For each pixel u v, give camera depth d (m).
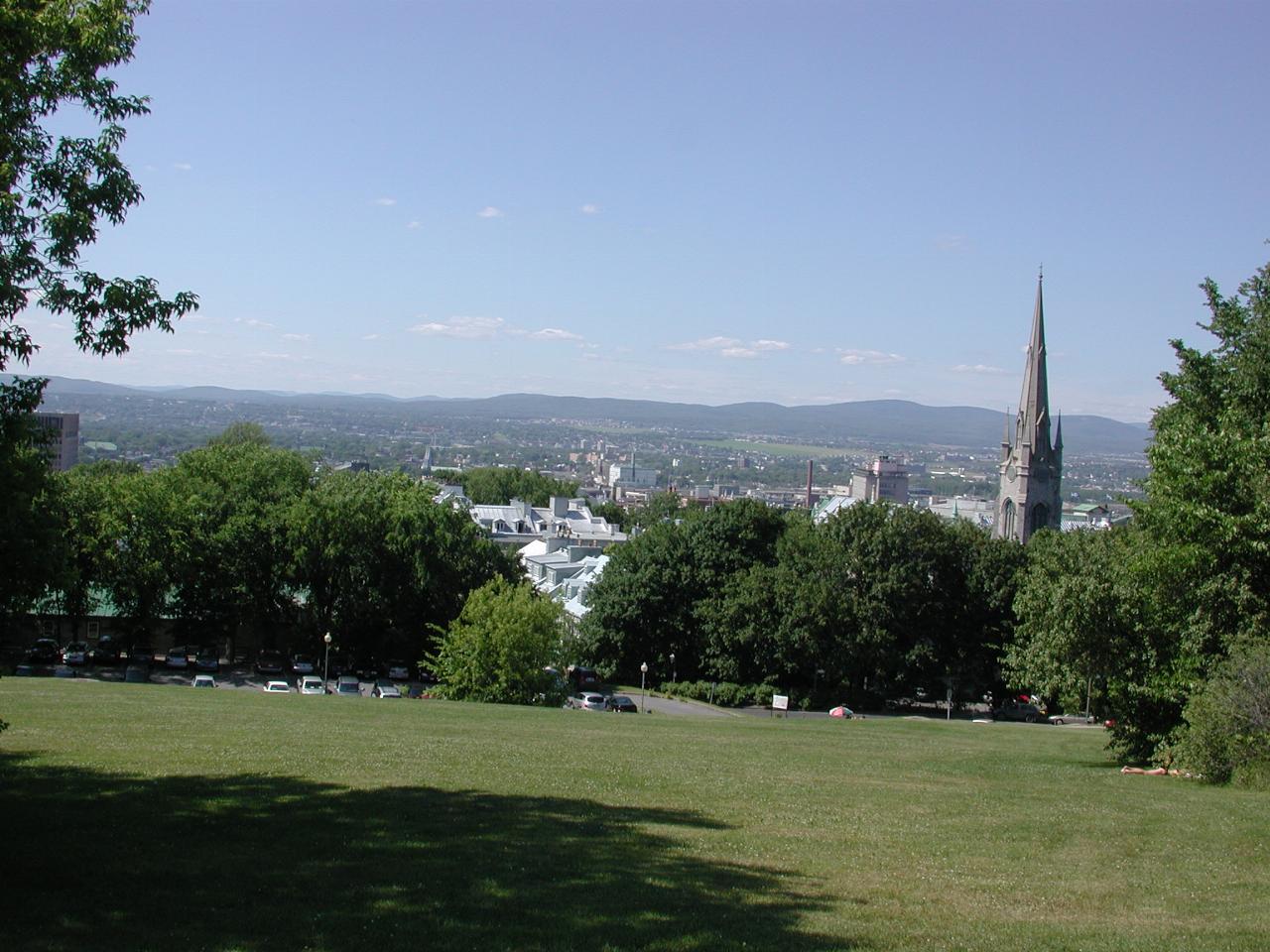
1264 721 23.19
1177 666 27.16
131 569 64.75
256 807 16.44
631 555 83.19
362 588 69.62
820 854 15.16
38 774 18.73
